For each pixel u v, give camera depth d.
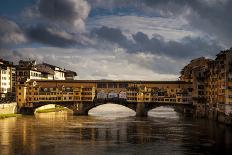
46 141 134.62
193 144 129.25
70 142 133.12
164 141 135.50
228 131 158.75
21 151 117.50
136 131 161.75
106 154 113.69
